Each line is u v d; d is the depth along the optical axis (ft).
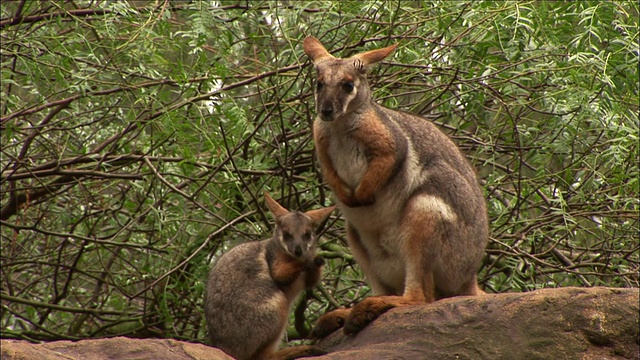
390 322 29.07
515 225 43.09
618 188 42.45
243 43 47.88
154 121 40.37
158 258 45.52
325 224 43.04
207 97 40.86
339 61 34.14
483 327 26.94
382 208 33.06
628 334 25.40
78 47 41.70
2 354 23.80
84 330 51.34
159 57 41.42
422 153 33.40
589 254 45.70
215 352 27.78
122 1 43.32
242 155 44.73
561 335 25.66
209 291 34.65
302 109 45.44
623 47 39.29
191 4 42.83
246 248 35.24
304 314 45.06
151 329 44.62
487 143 43.75
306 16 49.16
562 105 40.65
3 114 46.44
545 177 42.80
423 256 31.81
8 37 43.16
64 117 46.75
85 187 46.29
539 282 44.91
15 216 51.16
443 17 42.73
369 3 42.68
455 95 44.14
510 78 41.29
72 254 49.65
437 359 26.84
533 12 40.78
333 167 34.09
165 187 44.57
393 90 47.62
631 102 42.37
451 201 32.60
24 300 45.14
